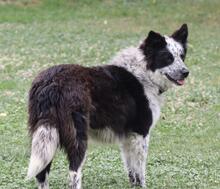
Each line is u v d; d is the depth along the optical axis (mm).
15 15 37062
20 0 40031
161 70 12508
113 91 11773
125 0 40812
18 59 26781
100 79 11672
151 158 14516
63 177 12820
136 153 12398
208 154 15188
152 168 13727
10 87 21828
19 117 18062
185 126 17969
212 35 32938
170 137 16781
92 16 37500
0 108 18922
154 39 12516
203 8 39000
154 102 12461
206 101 20641
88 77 11492
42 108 10898
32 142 10797
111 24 35469
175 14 37781
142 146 12391
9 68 24969
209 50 29438
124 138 12320
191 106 20062
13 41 30719
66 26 34812
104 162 14062
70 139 10898
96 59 26922
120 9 38969
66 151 11039
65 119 10859
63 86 11000
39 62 26312
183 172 13406
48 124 10789
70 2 40375
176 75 12547
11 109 18875
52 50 28781
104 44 30203
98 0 40844
